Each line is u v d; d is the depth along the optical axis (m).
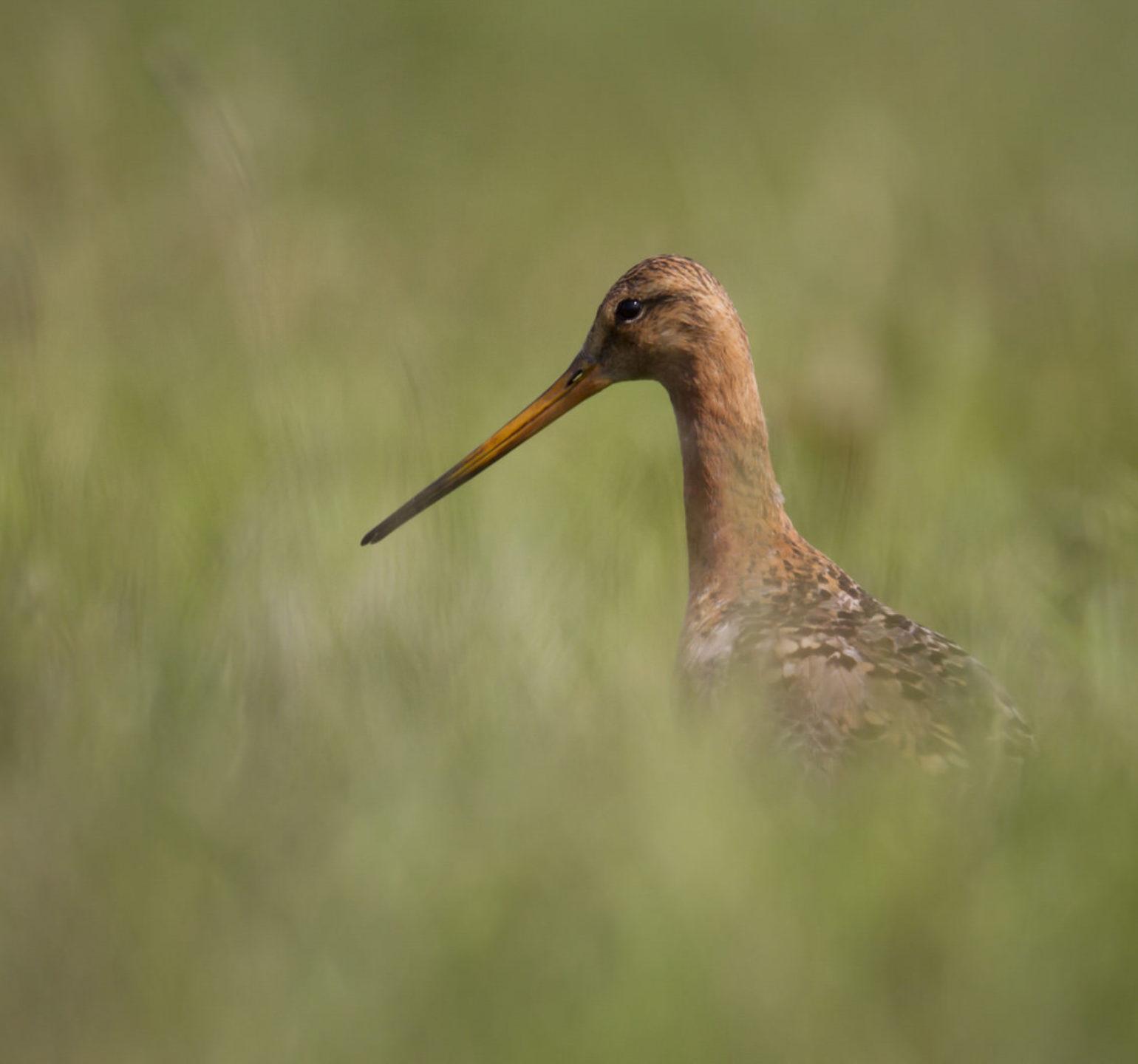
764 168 27.50
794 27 34.91
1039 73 32.84
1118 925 9.12
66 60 26.45
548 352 23.78
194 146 24.36
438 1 35.41
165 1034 9.01
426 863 9.80
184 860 10.05
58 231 23.52
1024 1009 8.78
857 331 21.02
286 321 20.36
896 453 18.66
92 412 18.84
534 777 10.70
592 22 35.41
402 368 19.27
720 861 9.45
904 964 9.02
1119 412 19.03
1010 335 20.73
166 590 14.52
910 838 9.80
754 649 11.63
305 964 9.24
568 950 9.12
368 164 30.95
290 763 11.43
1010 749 10.88
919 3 35.62
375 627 13.25
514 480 18.41
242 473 17.23
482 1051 8.69
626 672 12.80
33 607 13.71
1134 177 27.62
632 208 29.31
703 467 13.56
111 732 11.81
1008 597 14.70
